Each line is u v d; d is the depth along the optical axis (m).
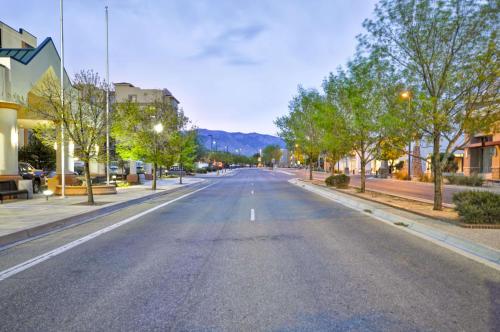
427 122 10.70
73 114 15.91
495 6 9.86
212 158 96.19
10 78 19.61
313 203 15.45
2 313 3.93
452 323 3.63
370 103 15.61
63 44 16.23
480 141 35.78
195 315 3.84
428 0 10.62
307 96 31.16
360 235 8.29
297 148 38.31
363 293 4.48
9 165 17.19
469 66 10.02
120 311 3.96
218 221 10.48
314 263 5.88
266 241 7.63
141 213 12.55
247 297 4.36
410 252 6.63
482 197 9.21
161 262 5.98
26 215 10.98
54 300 4.30
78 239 8.01
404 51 11.62
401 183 32.72
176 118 26.08
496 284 4.80
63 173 17.20
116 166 41.28
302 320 3.71
